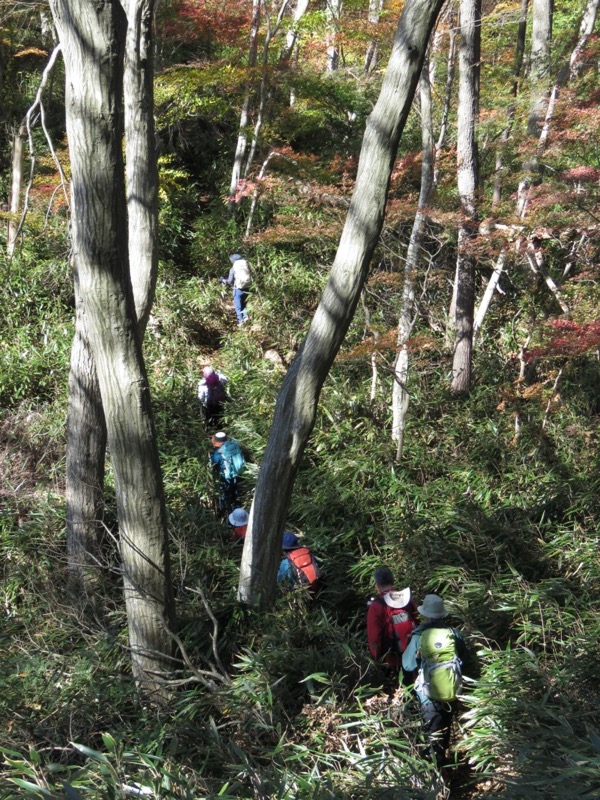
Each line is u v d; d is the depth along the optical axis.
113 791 3.63
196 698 4.98
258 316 12.82
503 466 9.28
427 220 11.10
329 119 17.50
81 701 4.92
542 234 9.31
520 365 11.34
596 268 10.48
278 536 5.75
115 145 4.26
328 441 9.46
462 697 5.02
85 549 6.63
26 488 8.62
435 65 14.59
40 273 12.48
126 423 4.75
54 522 7.78
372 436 9.61
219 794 3.64
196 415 10.35
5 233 13.26
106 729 4.82
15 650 5.75
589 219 8.80
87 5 3.99
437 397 10.75
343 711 4.84
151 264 6.88
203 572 6.66
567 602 6.11
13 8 15.50
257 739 4.60
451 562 7.04
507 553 7.11
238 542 7.17
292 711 4.97
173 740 4.35
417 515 8.07
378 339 8.73
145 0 6.33
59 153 13.93
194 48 17.48
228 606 5.70
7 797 3.72
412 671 5.12
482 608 6.09
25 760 3.99
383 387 10.66
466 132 10.18
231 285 13.70
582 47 10.38
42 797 3.65
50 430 9.68
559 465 9.23
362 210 5.19
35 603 6.65
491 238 9.34
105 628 5.99
